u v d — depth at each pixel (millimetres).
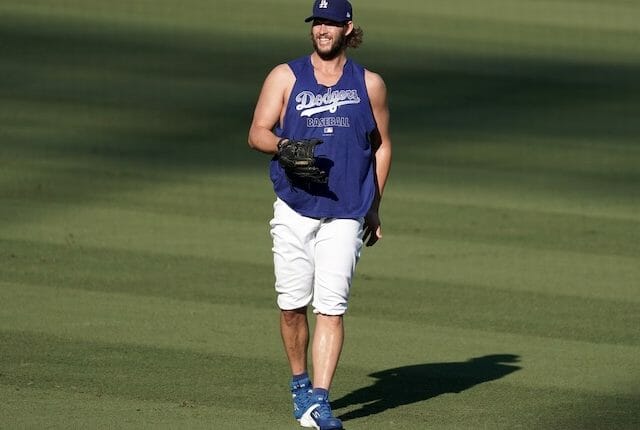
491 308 34438
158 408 25969
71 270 37031
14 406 25828
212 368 28781
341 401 26984
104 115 57875
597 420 25859
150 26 76438
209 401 26484
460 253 40062
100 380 27688
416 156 52969
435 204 45969
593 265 39094
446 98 63375
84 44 71438
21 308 33219
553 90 66125
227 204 45469
